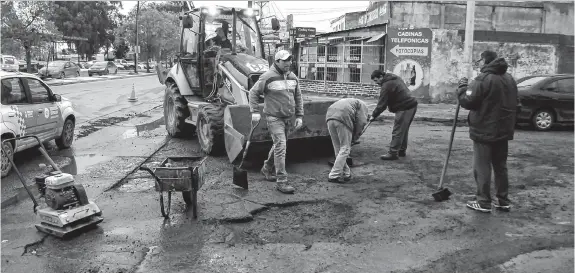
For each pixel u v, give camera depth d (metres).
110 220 5.09
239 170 6.15
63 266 3.98
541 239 4.51
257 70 8.07
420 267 3.94
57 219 4.58
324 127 7.82
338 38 21.00
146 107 17.33
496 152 5.28
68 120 9.30
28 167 7.63
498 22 19.17
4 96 7.22
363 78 19.98
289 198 5.80
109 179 6.81
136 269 3.92
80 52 56.28
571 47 18.19
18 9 28.20
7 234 4.70
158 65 11.40
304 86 22.64
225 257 4.15
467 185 6.44
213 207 5.45
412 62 18.33
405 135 8.24
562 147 9.33
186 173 4.95
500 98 5.00
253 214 5.27
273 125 6.07
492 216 5.17
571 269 3.90
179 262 4.05
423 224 4.92
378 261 4.06
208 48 9.42
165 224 4.95
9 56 29.42
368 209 5.42
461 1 18.97
